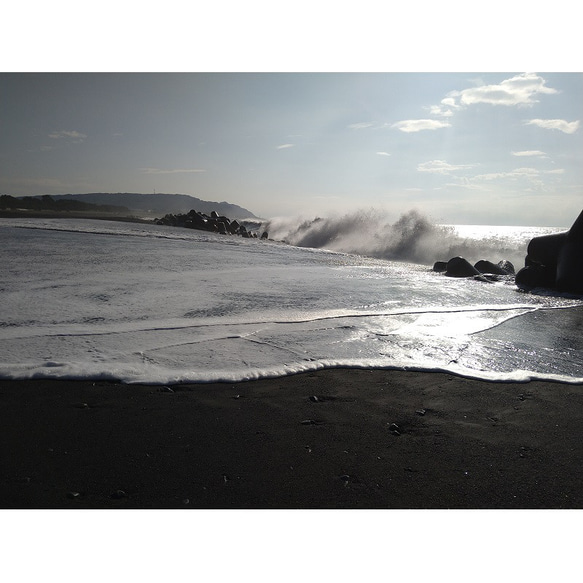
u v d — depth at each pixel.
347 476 1.99
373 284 6.61
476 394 2.88
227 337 3.83
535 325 4.56
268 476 1.98
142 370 3.07
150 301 4.93
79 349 3.42
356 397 2.80
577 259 6.46
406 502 1.84
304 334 4.00
